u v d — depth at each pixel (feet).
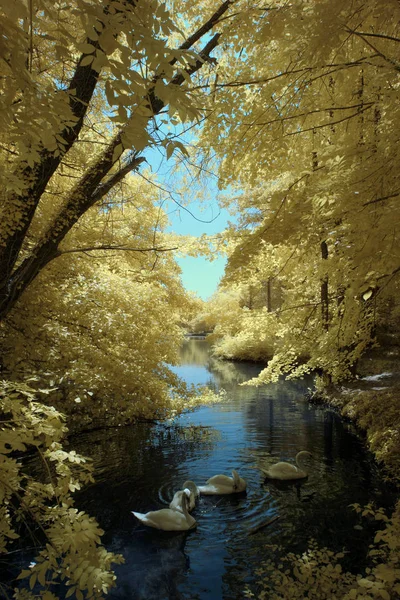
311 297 29.71
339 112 15.85
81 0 4.73
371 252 10.49
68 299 25.16
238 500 19.98
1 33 4.70
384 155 11.02
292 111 14.48
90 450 26.68
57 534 7.10
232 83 14.33
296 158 17.74
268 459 25.39
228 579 14.01
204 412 37.52
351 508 18.72
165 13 5.26
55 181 22.08
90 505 19.34
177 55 5.01
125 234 30.94
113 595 13.25
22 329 21.84
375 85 12.40
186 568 14.66
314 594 10.93
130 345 30.30
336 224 13.67
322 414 36.47
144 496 20.25
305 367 28.02
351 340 19.57
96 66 4.91
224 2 15.16
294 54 12.25
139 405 29.81
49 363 23.50
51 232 13.88
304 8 10.93
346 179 11.57
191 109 5.28
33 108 5.62
